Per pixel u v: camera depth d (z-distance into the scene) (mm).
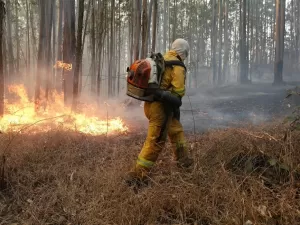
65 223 2787
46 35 11727
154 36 11023
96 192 3127
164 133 3420
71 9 9250
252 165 3338
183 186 3055
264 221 2584
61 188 3205
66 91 9180
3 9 6320
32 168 3844
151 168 3469
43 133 5016
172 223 2703
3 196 3260
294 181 3035
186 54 3674
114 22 16984
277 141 3490
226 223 2570
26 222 2764
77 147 4570
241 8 26203
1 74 6547
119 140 5203
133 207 2781
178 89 3420
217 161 3496
